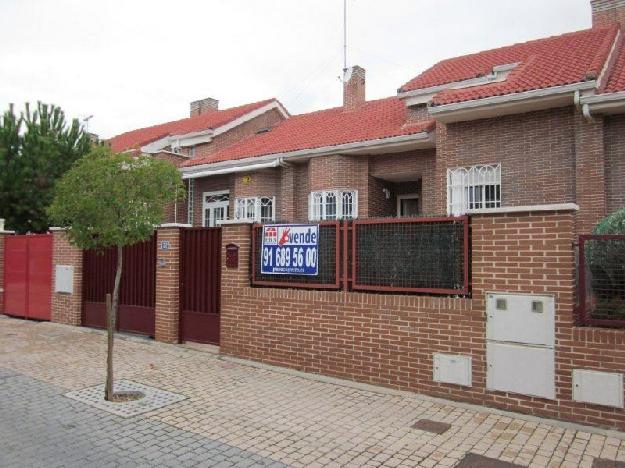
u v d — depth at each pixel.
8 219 15.43
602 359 5.11
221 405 6.02
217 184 17.19
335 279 7.12
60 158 15.92
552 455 4.61
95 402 6.13
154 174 6.51
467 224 6.06
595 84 9.06
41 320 12.06
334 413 5.73
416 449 4.76
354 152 13.59
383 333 6.58
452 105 10.49
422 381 6.24
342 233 7.10
